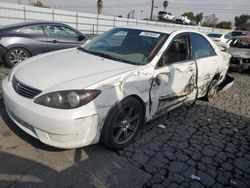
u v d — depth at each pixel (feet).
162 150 10.62
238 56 30.89
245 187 8.91
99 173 8.70
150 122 13.28
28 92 8.81
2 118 11.65
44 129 8.30
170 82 11.75
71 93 8.21
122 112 9.73
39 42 21.79
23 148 9.57
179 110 15.65
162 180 8.71
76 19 93.15
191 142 11.66
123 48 12.10
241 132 13.47
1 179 7.88
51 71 9.57
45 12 85.81
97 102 8.56
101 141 9.59
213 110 16.40
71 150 9.80
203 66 14.37
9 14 78.89
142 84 10.13
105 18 100.58
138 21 110.11
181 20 130.41
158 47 11.47
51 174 8.38
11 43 20.62
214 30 134.92
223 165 10.09
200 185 8.71
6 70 20.57
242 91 22.68
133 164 9.41
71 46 23.61
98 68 9.95
